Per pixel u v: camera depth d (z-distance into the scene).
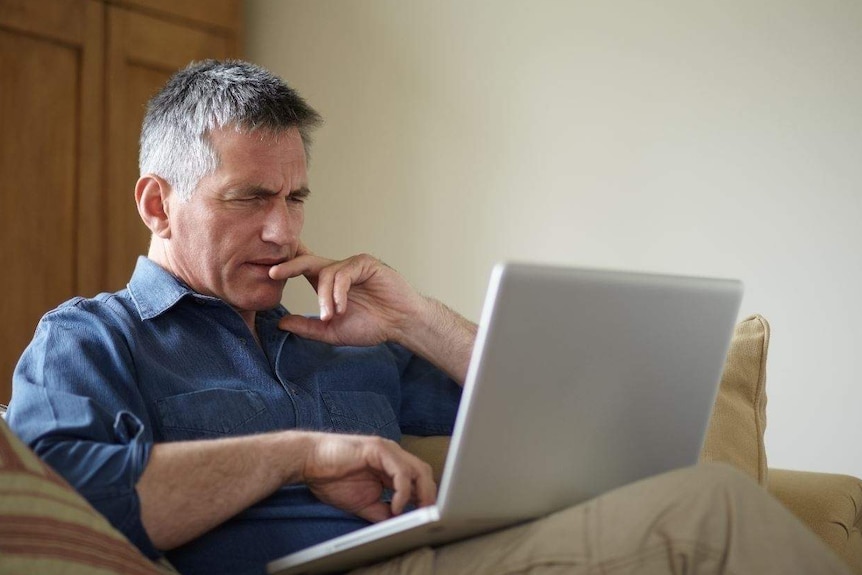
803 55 2.89
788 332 2.92
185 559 1.37
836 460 2.86
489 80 3.33
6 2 2.85
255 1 3.75
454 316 1.82
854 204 2.84
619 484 1.28
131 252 3.22
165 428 1.49
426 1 3.43
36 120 2.95
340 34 3.58
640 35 3.10
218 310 1.64
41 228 2.97
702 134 3.02
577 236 3.19
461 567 1.18
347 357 1.80
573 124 3.20
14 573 0.98
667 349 1.25
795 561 1.06
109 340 1.48
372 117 3.53
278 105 1.66
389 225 3.49
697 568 1.08
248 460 1.28
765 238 2.94
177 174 1.65
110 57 3.12
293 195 1.70
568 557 1.12
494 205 3.32
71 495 1.08
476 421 1.10
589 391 1.19
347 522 1.50
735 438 1.73
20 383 1.39
